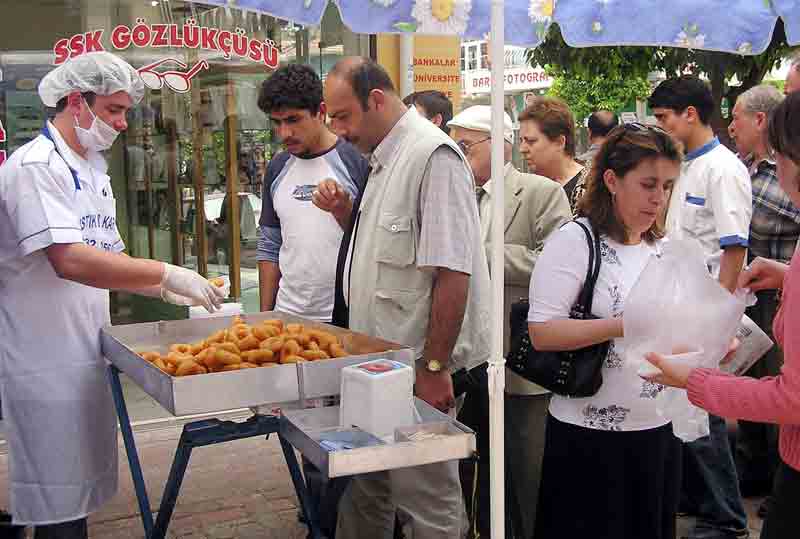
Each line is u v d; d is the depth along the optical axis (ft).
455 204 8.72
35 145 9.12
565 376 7.64
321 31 17.54
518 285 10.23
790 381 5.81
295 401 7.36
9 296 9.37
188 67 17.06
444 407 8.97
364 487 9.91
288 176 11.90
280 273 12.41
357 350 8.55
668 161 7.45
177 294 9.89
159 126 17.61
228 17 17.06
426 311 9.08
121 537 12.09
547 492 8.21
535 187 10.51
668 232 12.00
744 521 11.80
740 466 13.75
